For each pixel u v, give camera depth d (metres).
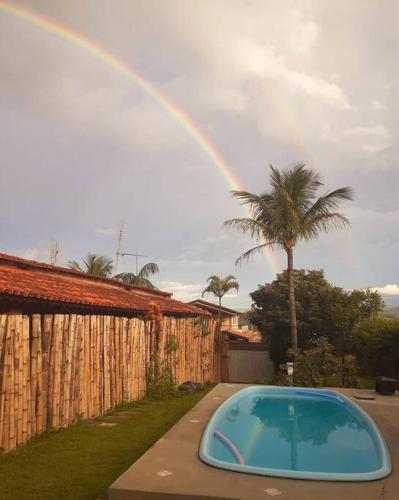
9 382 7.56
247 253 20.66
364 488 5.63
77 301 11.82
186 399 14.05
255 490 5.50
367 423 9.75
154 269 41.50
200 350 20.62
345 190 20.03
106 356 11.47
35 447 7.93
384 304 22.78
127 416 11.01
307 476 5.91
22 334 7.96
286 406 13.30
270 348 27.48
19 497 5.80
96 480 6.43
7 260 14.89
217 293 31.72
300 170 20.52
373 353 21.48
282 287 27.55
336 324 21.69
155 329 15.09
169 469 6.23
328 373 17.92
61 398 9.39
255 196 20.61
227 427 10.01
